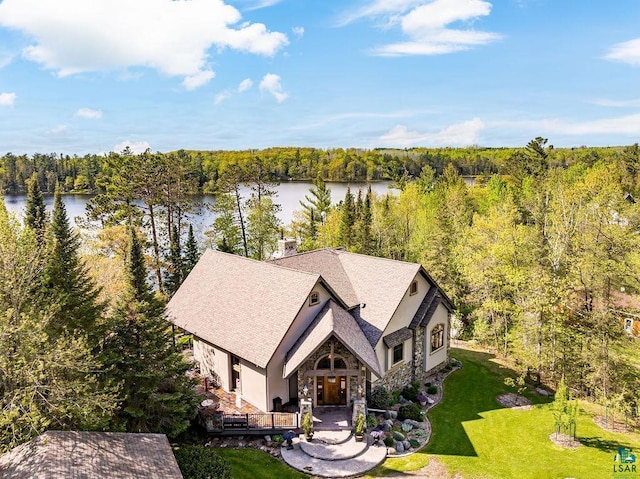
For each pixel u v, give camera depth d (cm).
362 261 3509
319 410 2702
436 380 3347
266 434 2495
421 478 2194
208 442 2447
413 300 3238
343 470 2209
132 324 2236
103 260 4009
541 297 3166
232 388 2948
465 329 4650
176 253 4872
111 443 1761
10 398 1844
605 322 3011
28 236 2242
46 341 1948
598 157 11062
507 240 3834
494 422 2772
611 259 3322
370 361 2634
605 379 2927
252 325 2805
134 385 2217
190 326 3103
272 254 6309
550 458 2398
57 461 1545
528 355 3169
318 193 8538
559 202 4538
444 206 6612
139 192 5497
